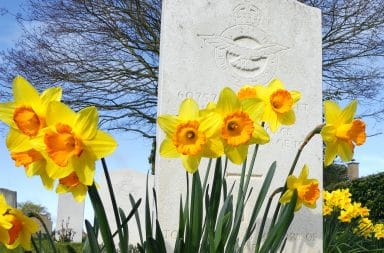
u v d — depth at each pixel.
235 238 0.51
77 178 0.39
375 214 2.68
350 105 0.47
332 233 1.32
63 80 3.44
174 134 0.42
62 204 3.39
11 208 0.42
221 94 0.43
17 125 0.37
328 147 0.48
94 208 0.40
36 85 3.46
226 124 0.42
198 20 1.08
